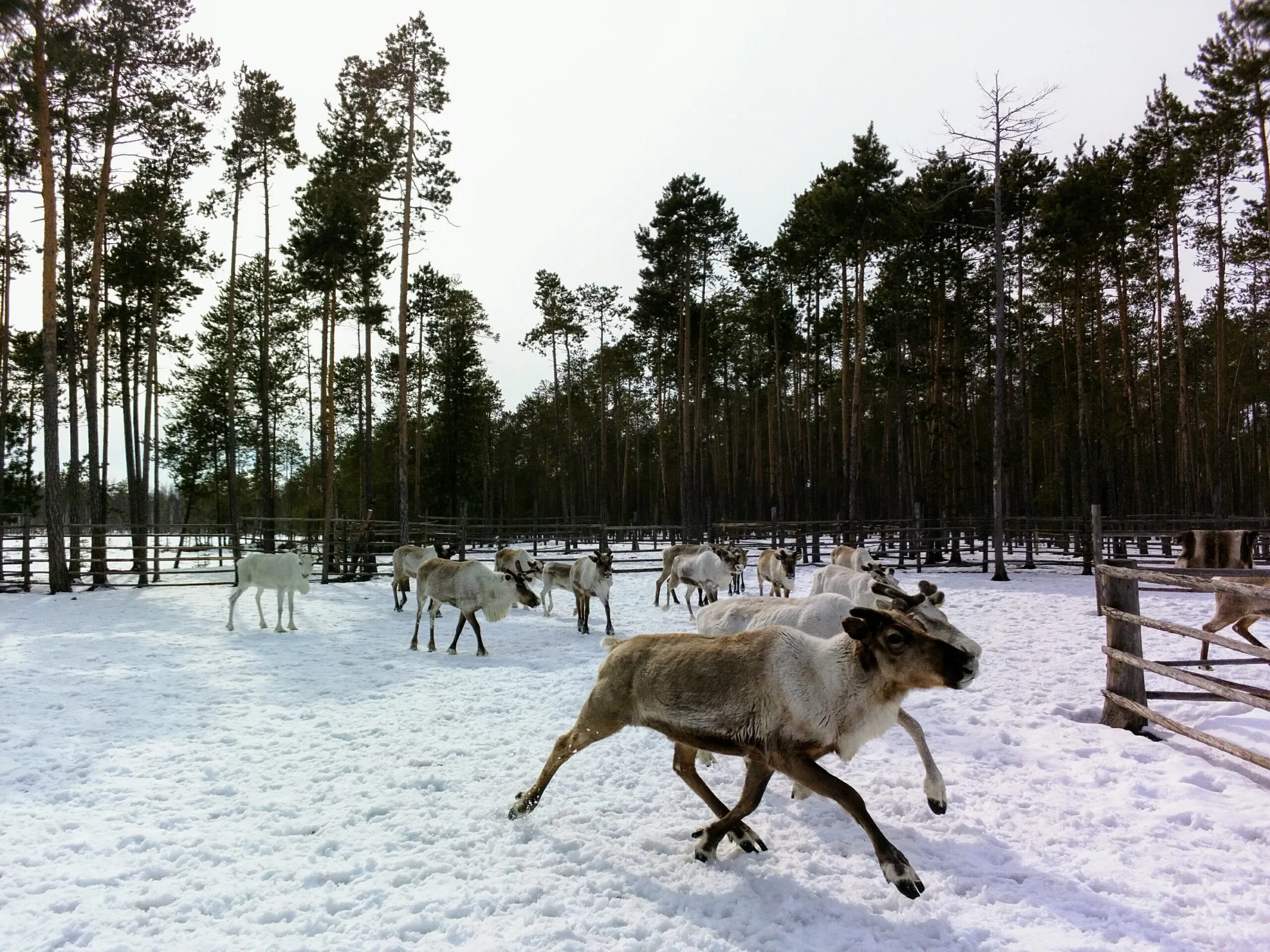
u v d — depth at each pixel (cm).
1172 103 2725
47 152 1789
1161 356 3006
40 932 360
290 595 1309
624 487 4547
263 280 2934
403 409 2219
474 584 1066
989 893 390
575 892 397
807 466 4822
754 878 410
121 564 2953
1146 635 1106
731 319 3988
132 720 734
